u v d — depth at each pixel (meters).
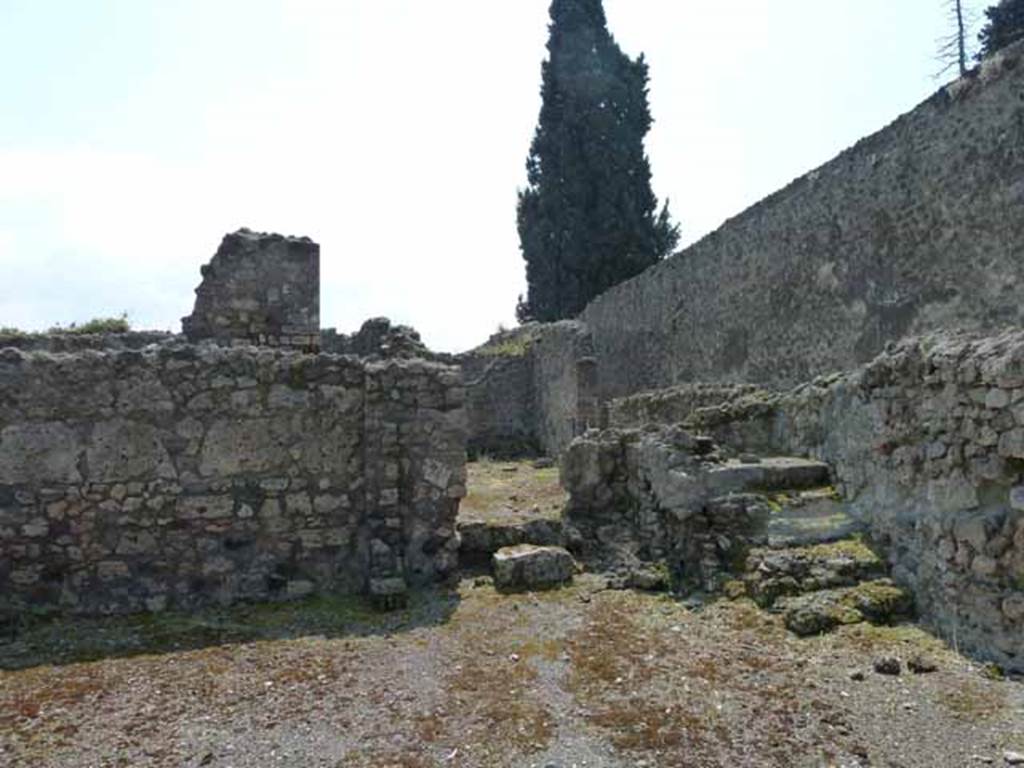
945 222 10.00
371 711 4.36
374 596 6.51
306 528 7.02
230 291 10.92
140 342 10.70
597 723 4.11
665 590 6.59
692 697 4.38
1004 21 23.66
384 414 7.20
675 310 18.16
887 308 11.11
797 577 5.88
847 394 6.64
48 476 6.54
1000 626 4.64
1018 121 8.90
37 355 6.64
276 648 5.53
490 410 21.19
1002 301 9.12
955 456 5.15
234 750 3.92
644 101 31.34
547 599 6.49
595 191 30.08
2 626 6.09
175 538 6.73
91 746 4.00
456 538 7.28
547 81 31.39
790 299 13.57
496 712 4.29
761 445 8.22
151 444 6.76
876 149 11.36
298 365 7.14
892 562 5.78
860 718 4.02
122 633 5.95
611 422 16.38
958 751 3.65
